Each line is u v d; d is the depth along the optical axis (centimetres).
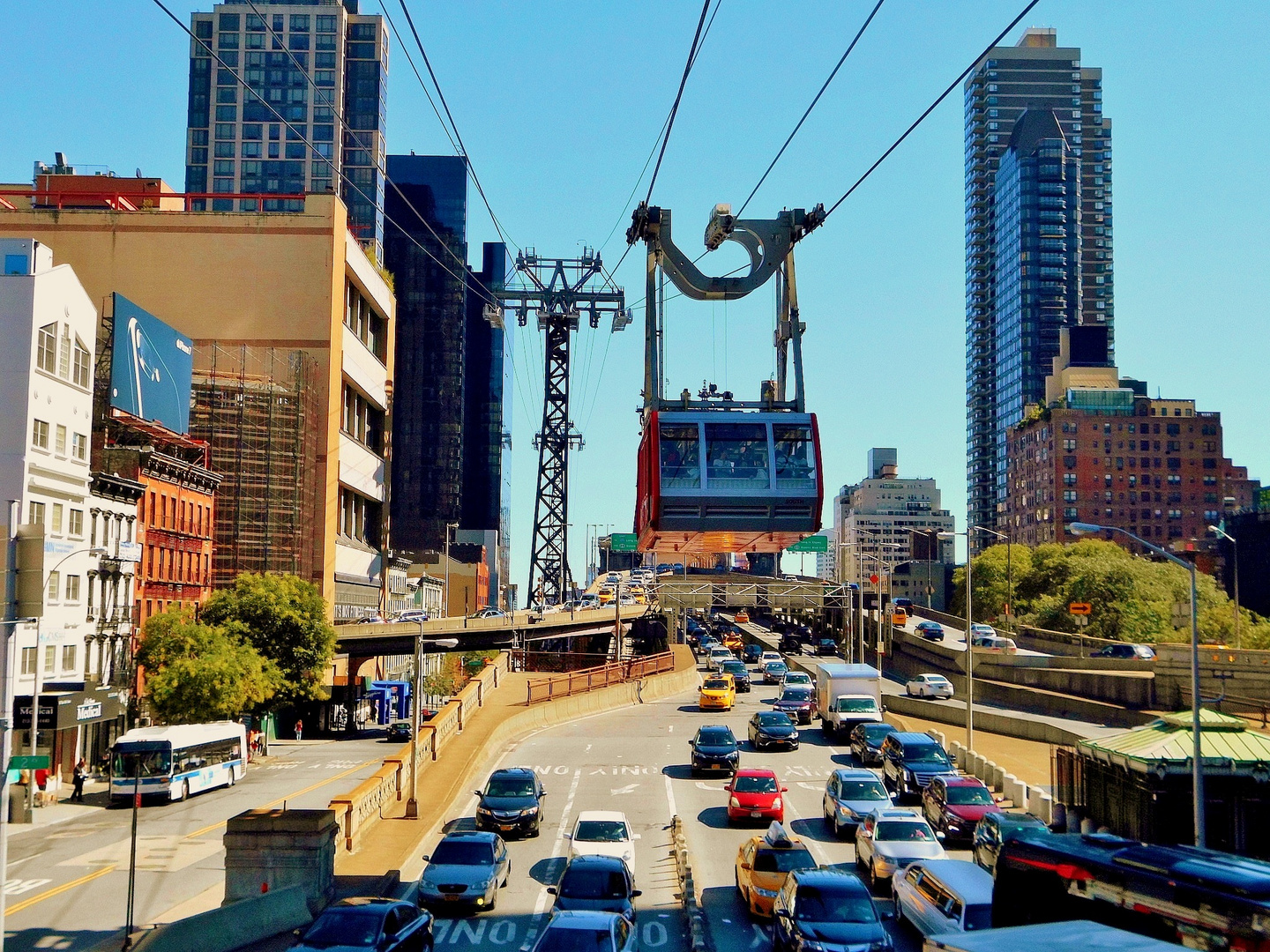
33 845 3959
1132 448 19975
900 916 2642
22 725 5141
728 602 11875
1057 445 19938
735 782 4022
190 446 7906
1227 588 15450
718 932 2650
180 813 4697
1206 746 3228
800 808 4188
